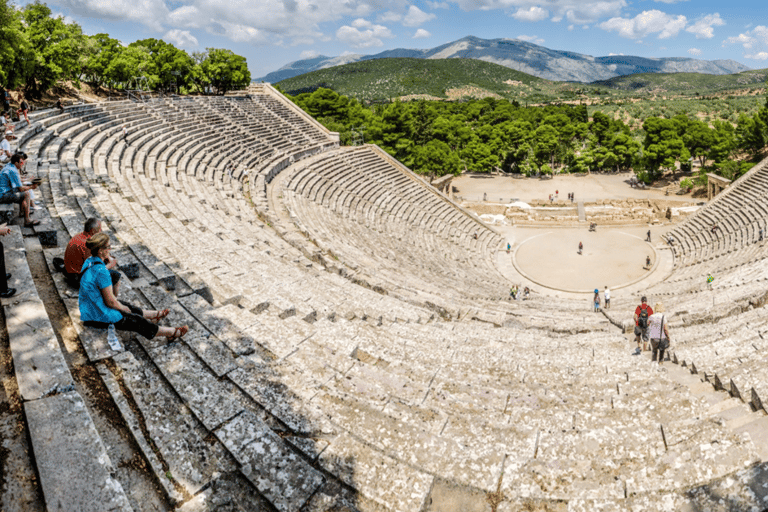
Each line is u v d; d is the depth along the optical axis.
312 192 40.12
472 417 7.41
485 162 90.00
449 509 5.53
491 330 14.15
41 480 4.31
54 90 47.28
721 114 140.00
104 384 6.29
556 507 5.46
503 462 6.12
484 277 36.69
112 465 4.92
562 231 55.19
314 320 11.74
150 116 39.78
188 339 8.30
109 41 57.81
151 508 4.78
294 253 20.30
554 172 94.69
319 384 7.86
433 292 20.94
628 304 26.38
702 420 6.77
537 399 8.48
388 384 8.48
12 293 7.38
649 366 10.23
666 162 78.50
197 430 5.97
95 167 24.38
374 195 47.19
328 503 5.20
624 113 163.75
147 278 10.79
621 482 5.63
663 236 51.75
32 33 39.59
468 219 52.94
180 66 60.59
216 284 12.37
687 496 4.91
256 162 41.00
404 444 6.44
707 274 31.78
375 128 74.38
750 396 7.77
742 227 42.19
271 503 5.08
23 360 5.92
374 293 16.77
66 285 8.54
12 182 10.53
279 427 6.60
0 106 32.56
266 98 62.78
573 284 39.69
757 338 11.30
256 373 7.94
